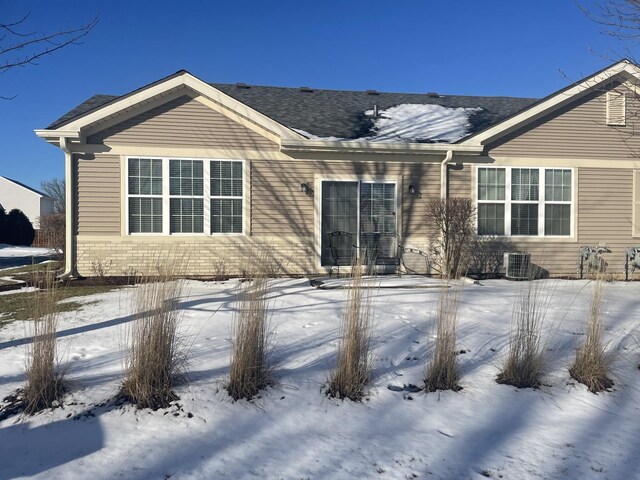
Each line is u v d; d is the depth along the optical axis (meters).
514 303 7.95
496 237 13.25
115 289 10.16
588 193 13.70
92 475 3.38
